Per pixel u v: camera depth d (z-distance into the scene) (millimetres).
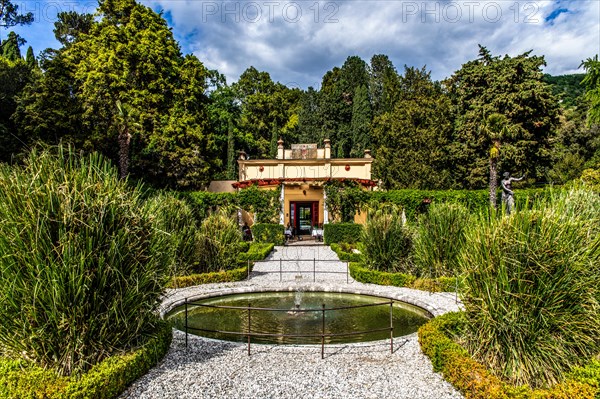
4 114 22547
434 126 29922
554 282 4316
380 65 48812
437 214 10125
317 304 9133
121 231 4754
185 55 27094
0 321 4180
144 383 4641
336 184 23547
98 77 22391
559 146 32781
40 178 4555
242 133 38469
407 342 6184
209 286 10312
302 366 5234
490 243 4723
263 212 23672
